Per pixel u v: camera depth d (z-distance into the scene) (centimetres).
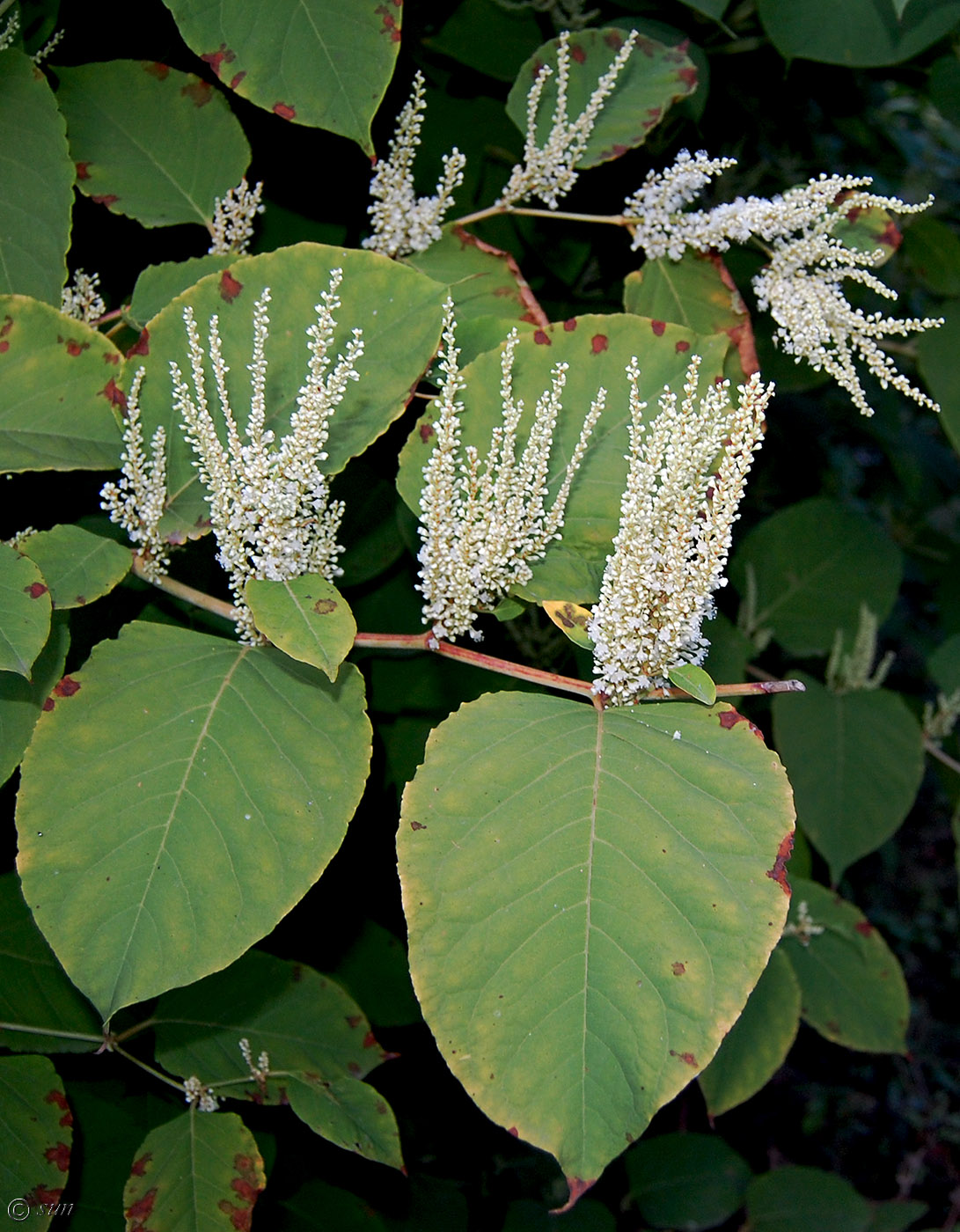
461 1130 81
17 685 49
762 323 74
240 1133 55
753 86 78
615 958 42
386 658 65
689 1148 94
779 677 88
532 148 58
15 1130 53
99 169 58
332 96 52
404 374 50
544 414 48
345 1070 58
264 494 47
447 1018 42
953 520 150
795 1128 133
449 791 44
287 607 47
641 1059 41
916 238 89
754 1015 69
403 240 58
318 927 66
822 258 57
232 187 58
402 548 62
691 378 47
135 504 50
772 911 42
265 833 45
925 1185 131
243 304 50
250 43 52
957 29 77
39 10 58
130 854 45
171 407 51
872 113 100
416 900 43
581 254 69
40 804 45
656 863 43
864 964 75
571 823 44
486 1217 85
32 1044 55
